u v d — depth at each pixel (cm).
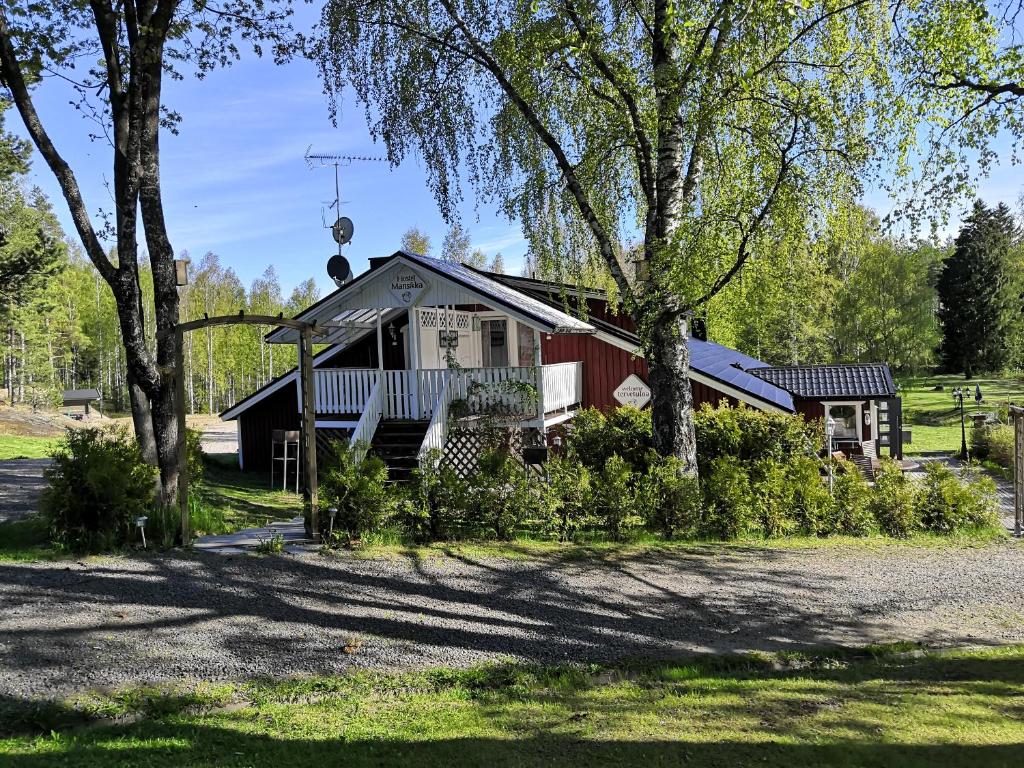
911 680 604
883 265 4191
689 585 906
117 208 1016
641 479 1206
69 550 899
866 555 1080
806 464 1279
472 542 1066
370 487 1038
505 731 471
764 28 1027
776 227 1080
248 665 595
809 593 888
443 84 1268
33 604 702
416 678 588
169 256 1042
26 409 4216
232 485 1688
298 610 739
